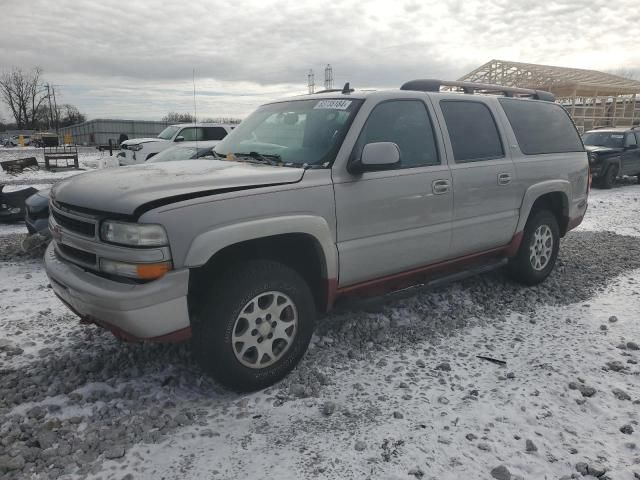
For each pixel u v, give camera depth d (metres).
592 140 16.23
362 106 3.77
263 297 3.25
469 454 2.67
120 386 3.36
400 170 3.86
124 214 2.79
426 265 4.25
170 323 2.87
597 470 2.52
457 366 3.63
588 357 3.76
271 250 3.50
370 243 3.72
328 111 3.89
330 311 4.05
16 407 3.11
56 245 3.52
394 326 4.32
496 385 3.37
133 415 3.02
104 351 3.87
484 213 4.52
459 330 4.27
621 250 7.01
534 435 2.84
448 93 4.49
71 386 3.33
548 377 3.46
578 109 35.34
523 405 3.12
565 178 5.40
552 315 4.59
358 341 4.02
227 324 3.05
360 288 3.82
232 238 2.96
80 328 4.33
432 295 5.03
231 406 3.13
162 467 2.57
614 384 3.38
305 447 2.72
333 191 3.46
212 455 2.66
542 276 5.32
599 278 5.68
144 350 3.86
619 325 4.36
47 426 2.88
